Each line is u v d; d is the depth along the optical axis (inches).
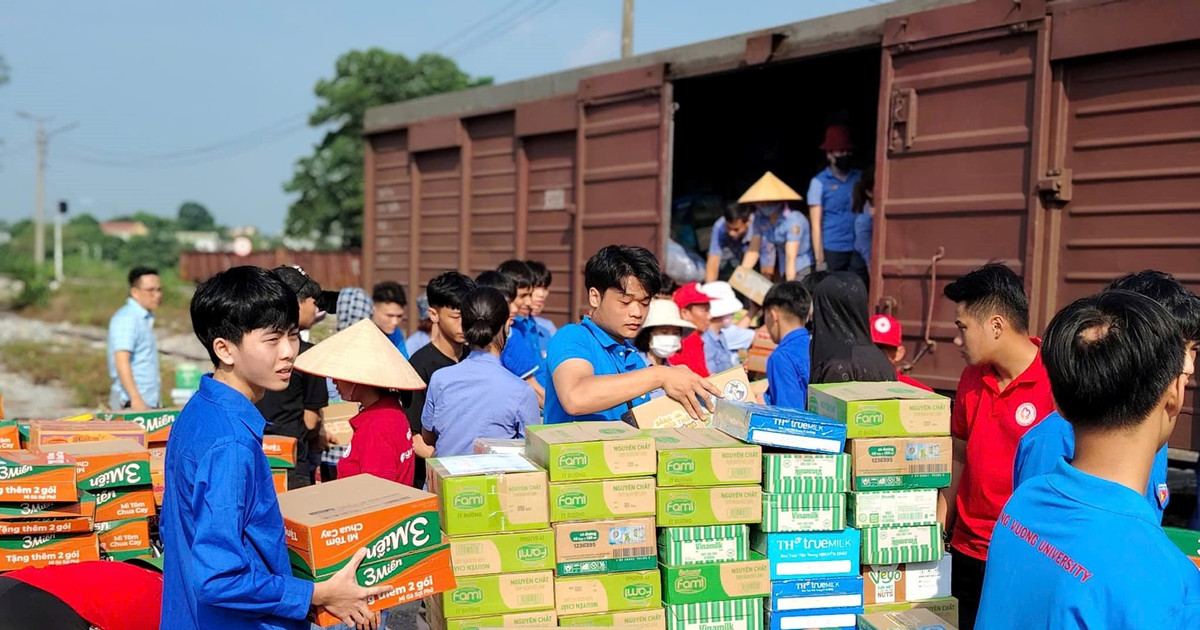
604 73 281.3
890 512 108.7
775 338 181.9
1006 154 188.7
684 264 296.7
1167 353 62.3
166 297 1109.1
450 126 335.6
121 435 148.3
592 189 284.4
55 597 95.8
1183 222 165.6
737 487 105.1
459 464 106.0
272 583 81.9
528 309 223.1
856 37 220.5
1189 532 93.8
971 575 136.4
